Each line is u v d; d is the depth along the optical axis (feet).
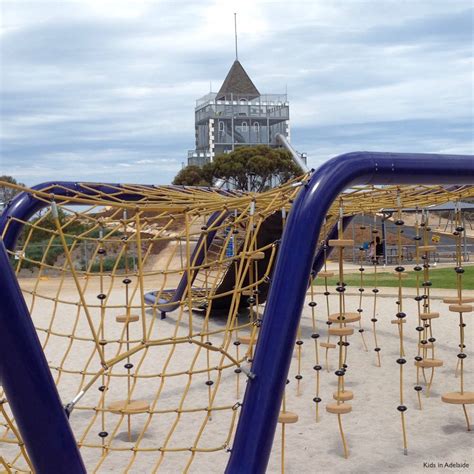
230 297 43.62
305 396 26.50
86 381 29.17
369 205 28.35
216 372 30.60
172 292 50.49
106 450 17.97
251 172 157.79
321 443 21.07
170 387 28.14
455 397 20.65
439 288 60.18
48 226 88.79
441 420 22.90
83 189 25.79
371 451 20.20
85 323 46.37
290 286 15.23
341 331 19.92
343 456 19.85
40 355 12.88
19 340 12.52
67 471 13.46
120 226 23.66
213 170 159.53
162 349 36.06
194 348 36.19
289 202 18.43
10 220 23.70
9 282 12.41
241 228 36.63
